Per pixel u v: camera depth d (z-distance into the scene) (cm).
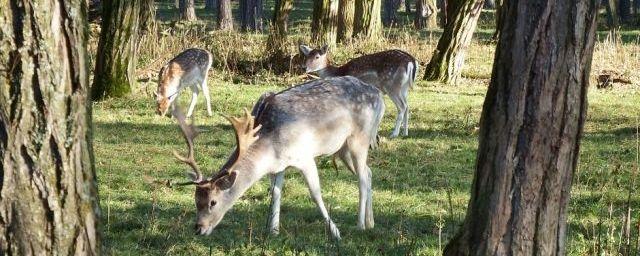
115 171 1277
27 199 461
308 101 923
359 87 965
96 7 2919
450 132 1686
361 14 3002
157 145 1499
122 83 2048
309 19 4647
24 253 463
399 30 3916
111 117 1798
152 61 2411
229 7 4303
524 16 575
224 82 2339
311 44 2644
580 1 569
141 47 2427
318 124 917
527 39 575
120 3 2031
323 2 2648
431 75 2411
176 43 2516
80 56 470
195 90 1873
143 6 2428
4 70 453
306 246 910
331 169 1321
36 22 454
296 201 1120
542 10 571
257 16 4228
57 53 461
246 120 879
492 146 595
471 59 2761
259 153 890
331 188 1198
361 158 971
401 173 1305
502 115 588
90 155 482
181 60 1831
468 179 1277
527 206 590
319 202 929
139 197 1118
